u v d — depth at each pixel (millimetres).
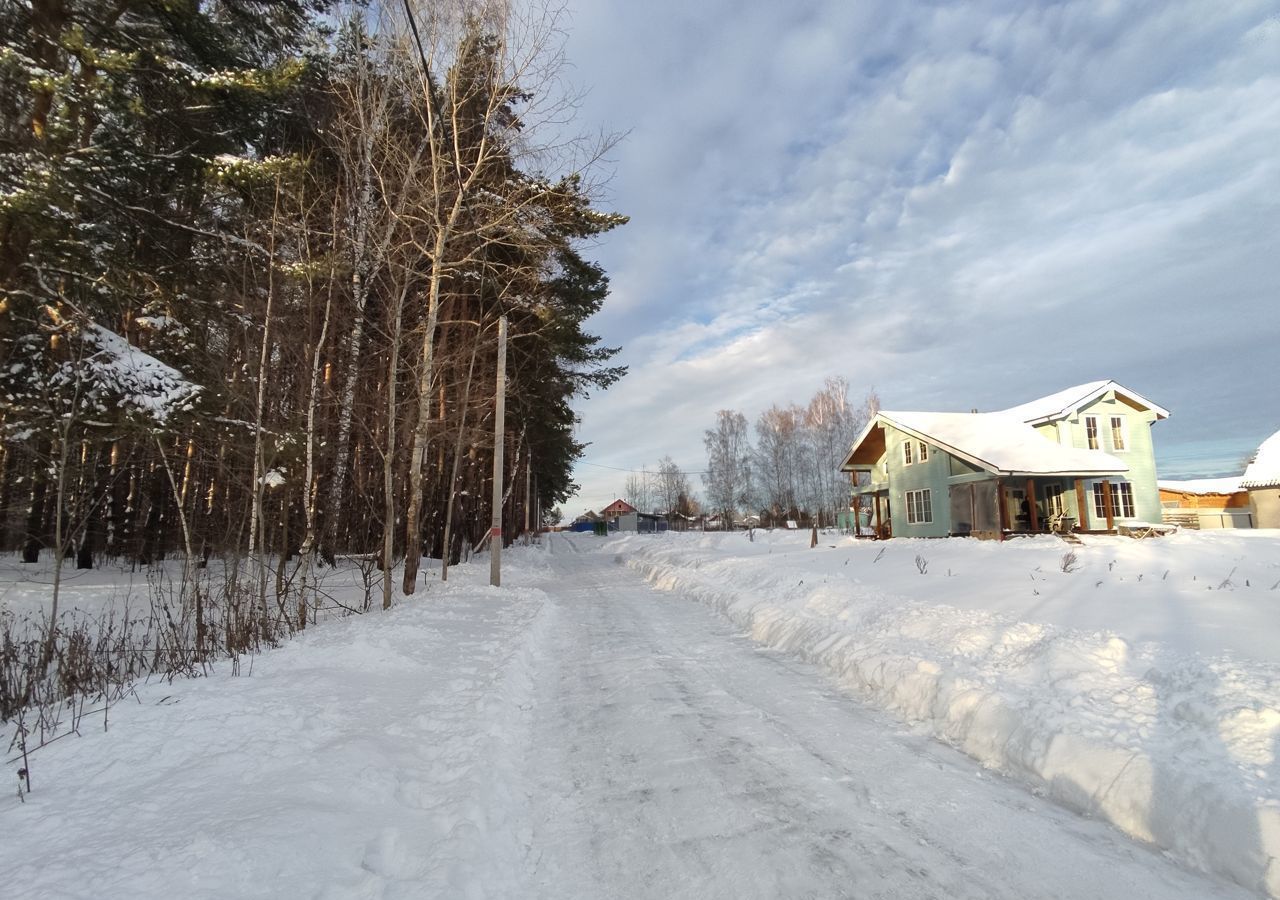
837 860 3160
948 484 23609
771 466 57625
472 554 26859
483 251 15188
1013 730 4367
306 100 14367
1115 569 10227
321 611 11992
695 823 3594
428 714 5012
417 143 13734
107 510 15805
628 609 12023
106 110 9969
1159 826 3268
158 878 2500
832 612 8672
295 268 11547
